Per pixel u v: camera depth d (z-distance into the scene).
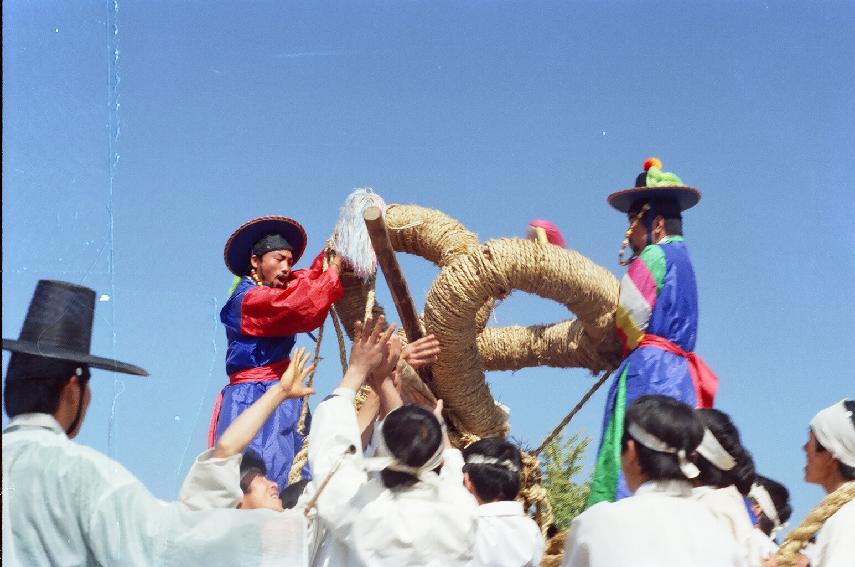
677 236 5.66
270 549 3.20
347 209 5.73
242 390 5.58
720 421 3.99
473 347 5.73
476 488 4.07
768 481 4.95
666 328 5.35
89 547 3.00
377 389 4.36
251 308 5.59
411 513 3.64
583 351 5.91
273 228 6.00
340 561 3.68
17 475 3.03
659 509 3.41
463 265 5.59
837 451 4.04
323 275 5.58
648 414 3.54
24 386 3.15
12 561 2.96
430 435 3.73
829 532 3.75
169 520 3.12
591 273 5.58
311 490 3.93
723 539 3.39
